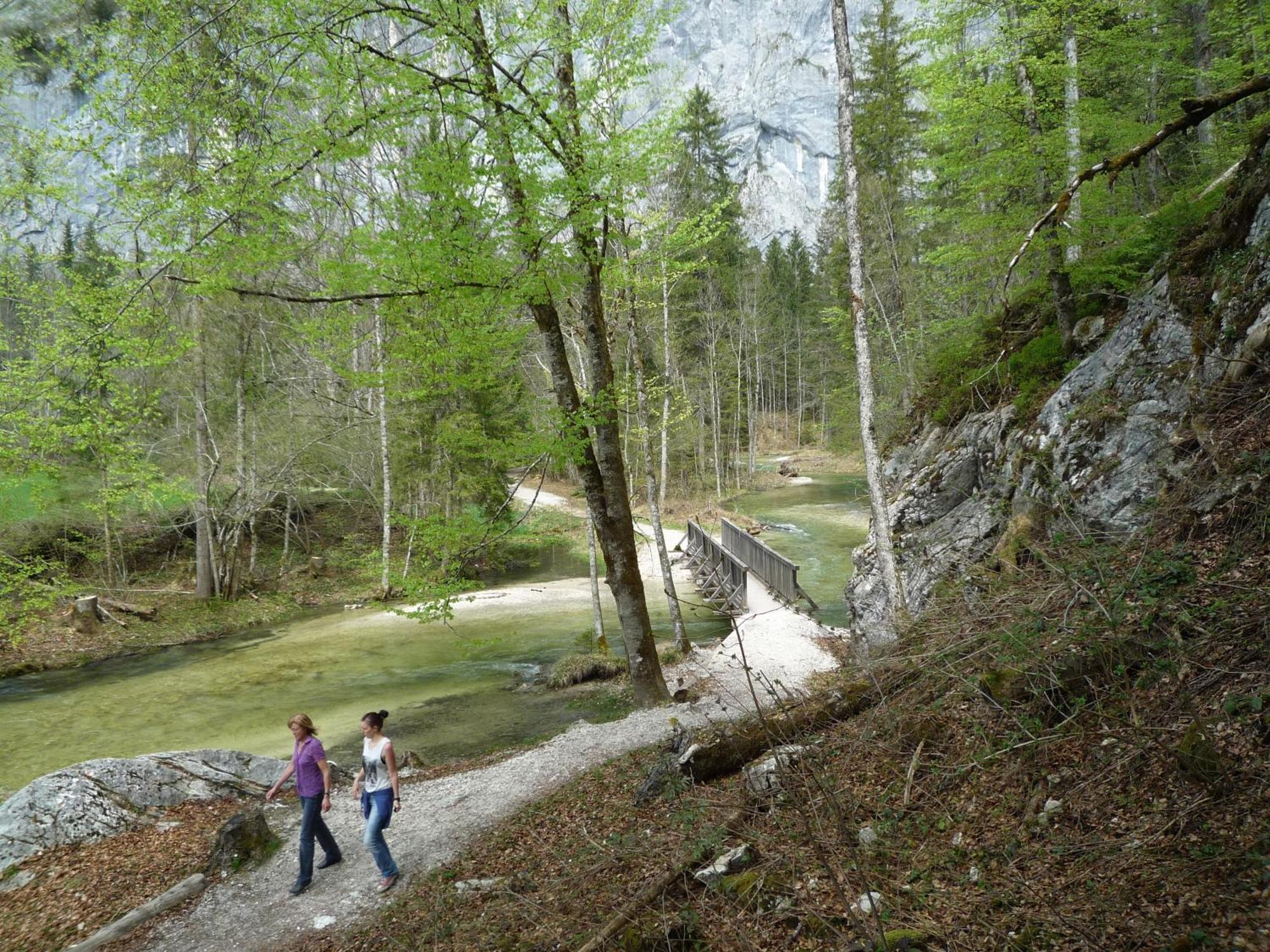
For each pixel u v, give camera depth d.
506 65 6.60
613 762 8.27
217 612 20.72
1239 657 3.88
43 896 6.71
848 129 8.43
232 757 9.52
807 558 23.08
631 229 10.81
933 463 11.91
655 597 21.59
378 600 21.62
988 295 14.46
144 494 11.57
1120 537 6.33
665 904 4.26
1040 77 10.52
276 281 6.84
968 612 6.10
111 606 19.45
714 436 39.78
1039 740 4.17
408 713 12.75
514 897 5.41
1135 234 9.99
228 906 6.37
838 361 44.06
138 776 8.60
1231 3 12.15
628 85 7.33
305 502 28.14
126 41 5.63
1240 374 6.03
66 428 8.06
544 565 28.30
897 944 3.21
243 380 21.09
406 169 5.98
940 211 12.15
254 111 5.60
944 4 10.84
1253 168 7.40
